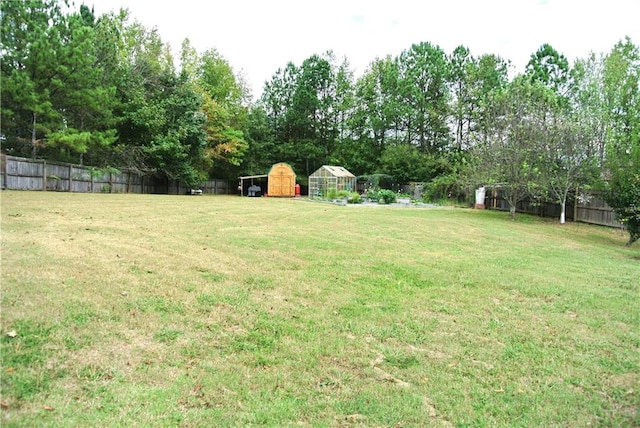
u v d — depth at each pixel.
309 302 4.54
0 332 3.04
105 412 2.40
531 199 19.06
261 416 2.52
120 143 22.72
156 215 10.13
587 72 21.02
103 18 23.81
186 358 3.12
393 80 33.81
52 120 15.61
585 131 15.38
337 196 26.05
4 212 8.05
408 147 32.66
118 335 3.31
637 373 3.37
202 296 4.35
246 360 3.18
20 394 2.44
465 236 10.38
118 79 21.16
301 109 36.91
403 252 7.62
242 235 8.10
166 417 2.42
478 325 4.21
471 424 2.60
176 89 25.69
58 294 3.84
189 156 26.47
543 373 3.30
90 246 5.79
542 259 7.89
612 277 6.61
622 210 11.09
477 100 29.69
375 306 4.58
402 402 2.79
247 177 33.06
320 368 3.16
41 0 15.09
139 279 4.62
